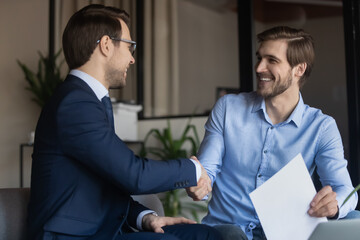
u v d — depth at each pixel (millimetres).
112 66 1380
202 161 1731
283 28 1690
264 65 1675
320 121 1704
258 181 1711
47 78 4461
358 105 3344
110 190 1292
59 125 1200
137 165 1229
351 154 3357
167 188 1289
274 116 1738
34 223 1188
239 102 1810
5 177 4957
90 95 1261
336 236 1167
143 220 1383
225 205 1741
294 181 1275
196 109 4379
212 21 4324
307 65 1687
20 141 4938
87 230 1184
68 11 4934
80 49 1353
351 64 3379
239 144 1753
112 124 1366
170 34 4574
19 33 5062
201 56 4379
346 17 3410
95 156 1189
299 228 1254
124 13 1440
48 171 1204
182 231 1311
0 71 5074
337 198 1482
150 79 4648
